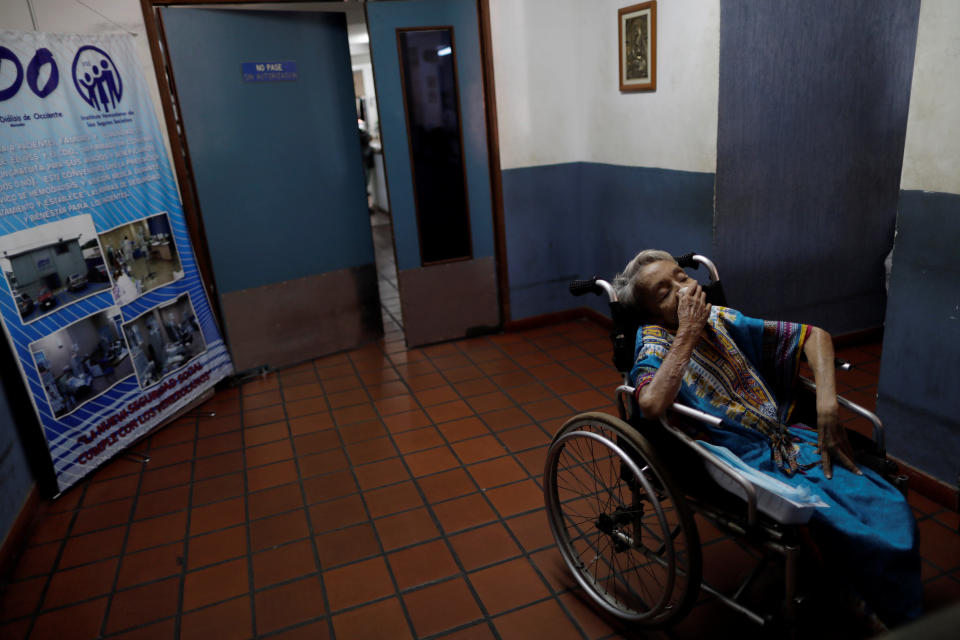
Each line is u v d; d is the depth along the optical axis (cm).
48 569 249
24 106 281
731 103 323
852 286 381
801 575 210
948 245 225
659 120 367
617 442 195
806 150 344
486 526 255
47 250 291
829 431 177
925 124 226
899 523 166
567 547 218
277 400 382
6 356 282
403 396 377
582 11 417
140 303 340
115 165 326
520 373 398
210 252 383
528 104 430
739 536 171
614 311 200
